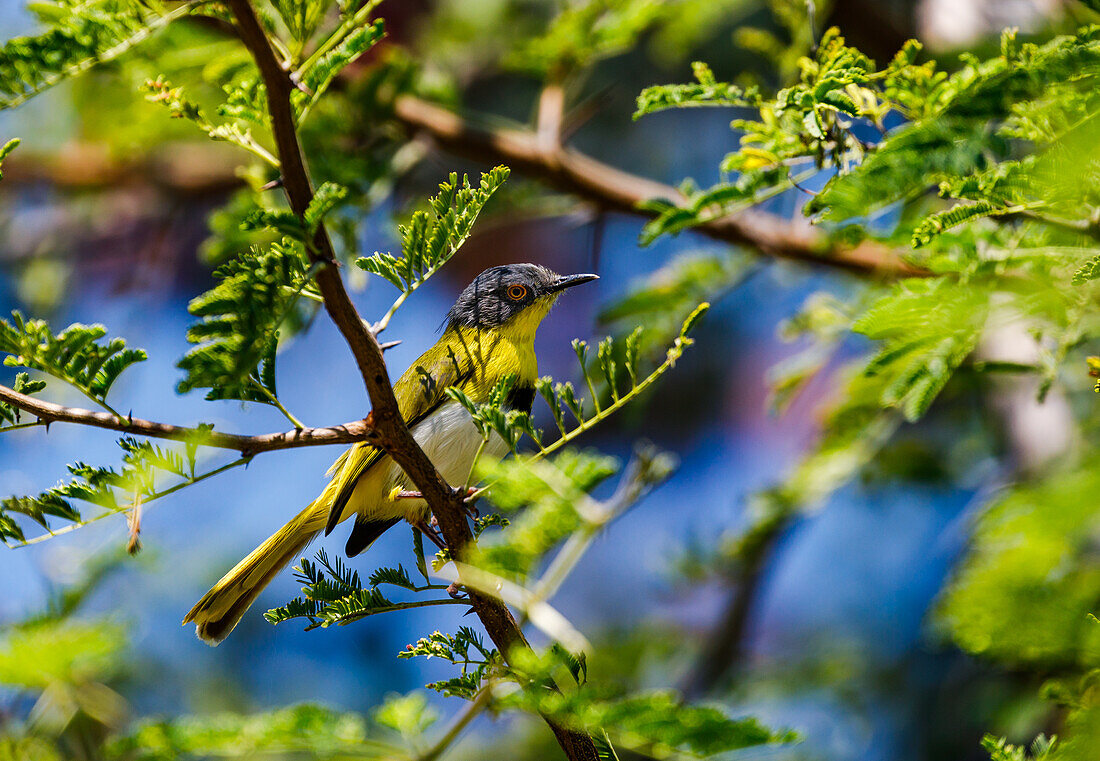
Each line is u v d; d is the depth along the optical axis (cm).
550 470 667
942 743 1119
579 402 606
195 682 1266
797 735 529
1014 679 888
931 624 538
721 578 1159
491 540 637
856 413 991
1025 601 449
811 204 545
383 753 665
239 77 836
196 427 528
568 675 590
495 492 623
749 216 1022
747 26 1362
